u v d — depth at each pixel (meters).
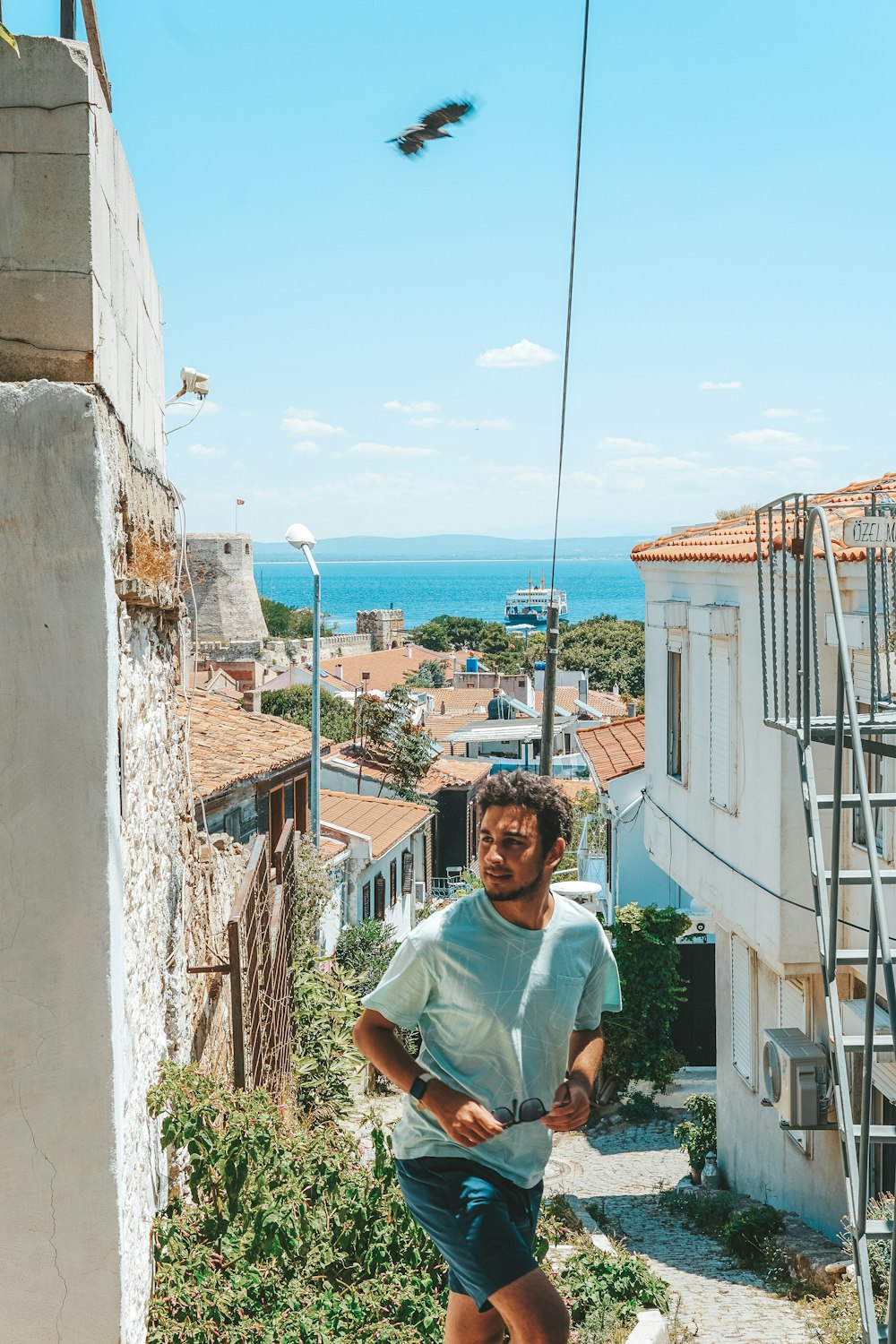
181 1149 6.42
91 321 4.21
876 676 5.45
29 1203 4.15
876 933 3.68
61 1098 4.14
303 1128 7.30
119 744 4.76
